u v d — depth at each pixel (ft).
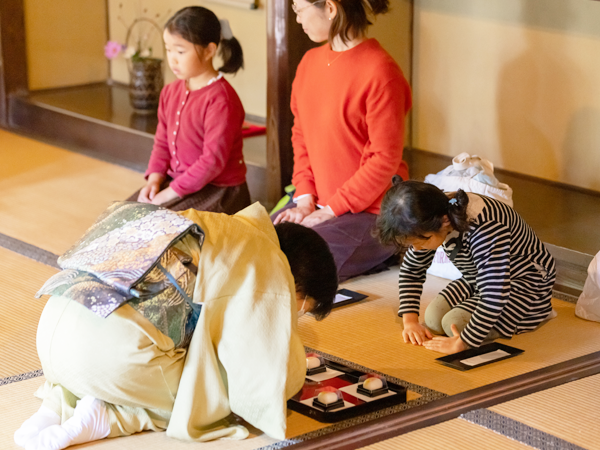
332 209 8.96
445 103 12.42
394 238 6.63
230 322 5.33
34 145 15.06
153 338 5.20
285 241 5.70
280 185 11.28
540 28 11.11
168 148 10.55
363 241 8.96
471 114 12.16
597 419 5.96
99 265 5.25
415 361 6.94
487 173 9.16
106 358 5.24
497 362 6.94
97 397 5.40
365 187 8.81
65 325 5.33
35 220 10.87
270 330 5.31
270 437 5.54
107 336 5.21
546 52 11.14
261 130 13.79
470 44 11.89
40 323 5.52
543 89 11.30
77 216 11.11
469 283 7.82
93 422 5.36
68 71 17.20
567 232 9.53
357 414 5.86
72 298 5.16
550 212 10.32
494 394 6.26
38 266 9.21
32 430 5.34
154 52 16.34
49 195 12.07
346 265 8.98
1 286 8.55
